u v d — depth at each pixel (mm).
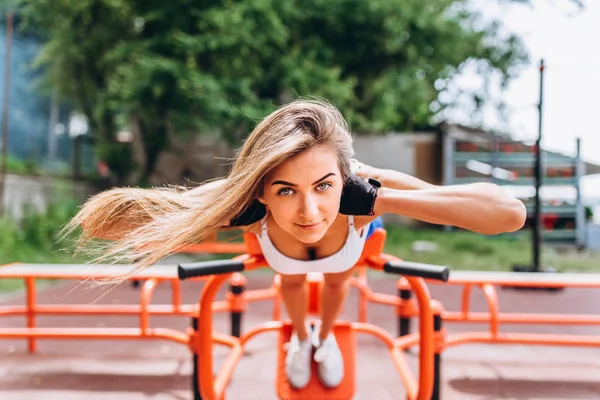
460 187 1458
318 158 1270
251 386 2963
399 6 10609
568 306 5434
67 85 11086
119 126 12539
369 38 11148
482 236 10875
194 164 11883
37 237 8219
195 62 9133
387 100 12578
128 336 3143
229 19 8539
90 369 3256
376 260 1935
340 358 2182
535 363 3500
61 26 10227
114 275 1440
